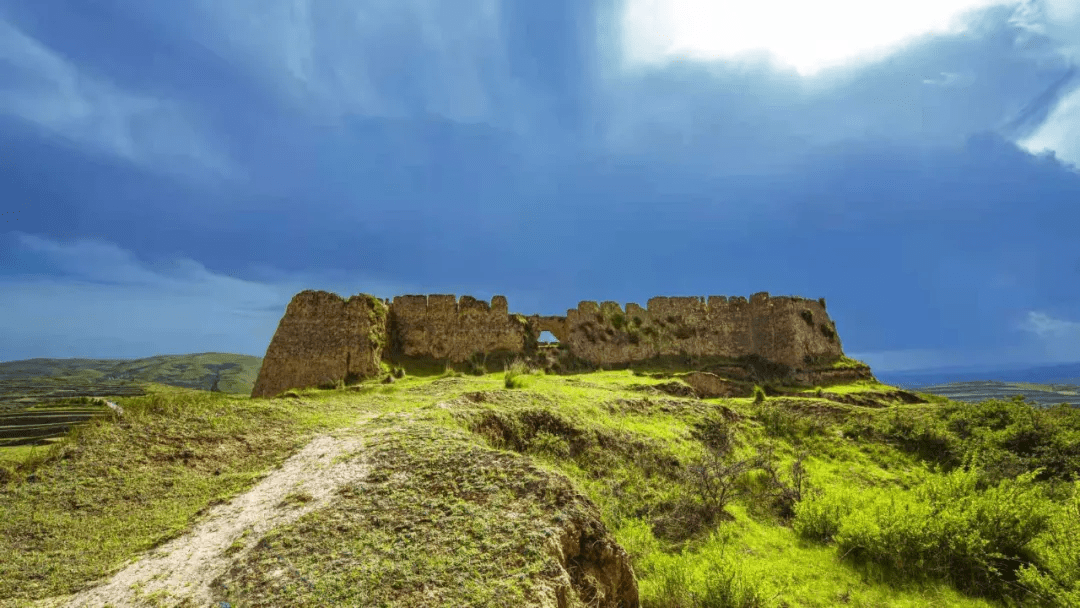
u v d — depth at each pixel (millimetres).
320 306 32938
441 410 14742
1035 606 11000
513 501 8969
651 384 30828
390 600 6738
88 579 7266
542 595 6996
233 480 10414
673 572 10742
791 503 16734
